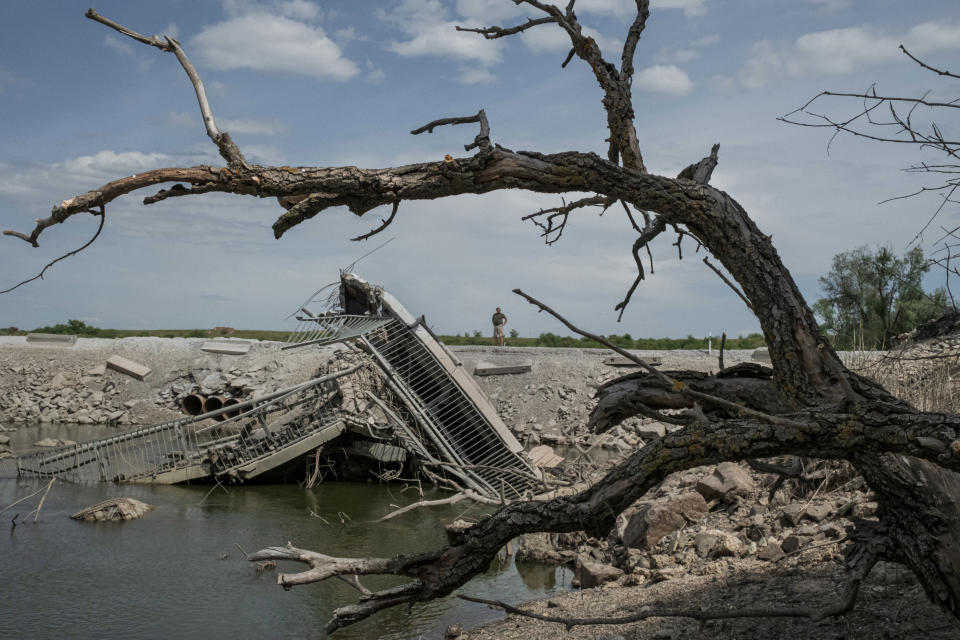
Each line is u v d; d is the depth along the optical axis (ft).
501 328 118.73
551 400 96.27
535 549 42.42
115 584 39.14
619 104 18.19
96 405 107.24
